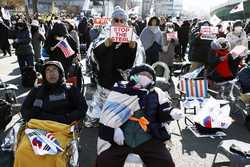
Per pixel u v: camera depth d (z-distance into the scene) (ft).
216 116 21.18
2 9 67.10
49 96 15.39
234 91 26.07
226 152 14.82
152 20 30.78
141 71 13.23
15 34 33.53
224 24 52.80
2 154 14.57
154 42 30.89
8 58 49.14
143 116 12.85
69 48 24.62
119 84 13.42
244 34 34.19
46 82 15.39
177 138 20.48
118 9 18.97
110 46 18.90
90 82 32.94
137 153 12.72
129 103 12.82
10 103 21.47
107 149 12.81
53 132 14.34
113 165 12.56
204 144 19.86
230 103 26.07
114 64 19.07
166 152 12.78
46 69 15.30
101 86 19.95
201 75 28.48
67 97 15.56
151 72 13.29
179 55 49.75
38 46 39.65
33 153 13.21
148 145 12.73
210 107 21.67
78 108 15.53
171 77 33.27
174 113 12.81
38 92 15.43
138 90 13.08
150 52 30.78
